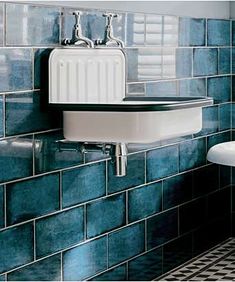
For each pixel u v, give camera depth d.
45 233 2.92
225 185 4.29
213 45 4.05
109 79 3.11
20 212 2.78
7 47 2.68
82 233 3.12
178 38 3.73
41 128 2.86
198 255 4.00
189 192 3.89
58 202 2.97
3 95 2.67
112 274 3.31
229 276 3.61
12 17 2.69
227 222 4.34
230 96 4.27
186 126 2.88
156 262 3.62
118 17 3.27
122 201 3.35
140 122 2.71
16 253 2.78
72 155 3.03
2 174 2.69
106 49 3.08
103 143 2.90
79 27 2.93
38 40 2.82
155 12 3.55
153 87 3.54
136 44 3.41
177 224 3.79
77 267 3.10
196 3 3.90
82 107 2.75
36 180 2.85
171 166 3.70
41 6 2.83
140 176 3.46
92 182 3.16
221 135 4.20
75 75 2.95
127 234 3.39
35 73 2.81
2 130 2.67
